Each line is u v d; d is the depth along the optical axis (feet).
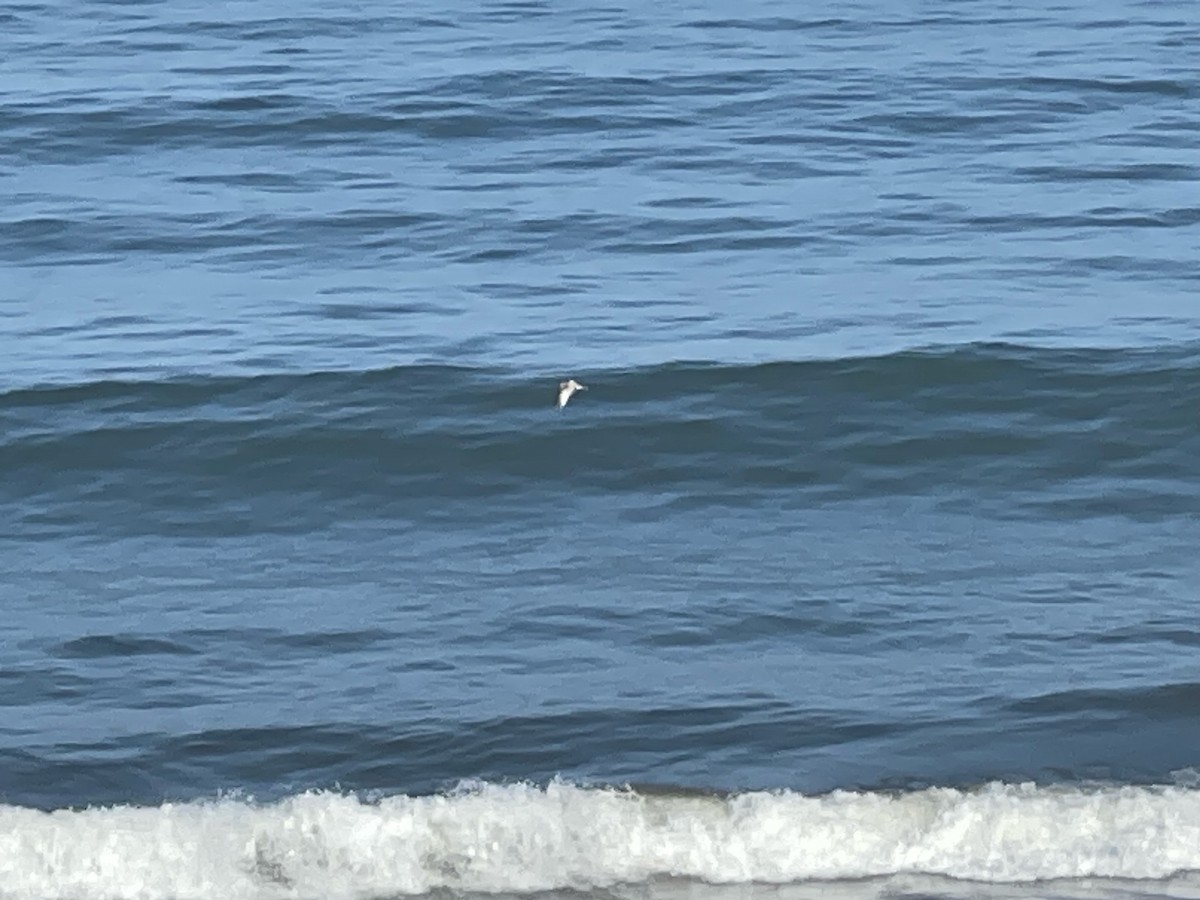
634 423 64.69
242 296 76.33
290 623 52.65
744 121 97.25
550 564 56.18
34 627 52.49
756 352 69.31
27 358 69.92
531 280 77.56
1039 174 89.40
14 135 94.73
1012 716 47.60
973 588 54.34
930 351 67.82
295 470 62.85
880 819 42.63
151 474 62.54
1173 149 92.89
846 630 52.06
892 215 84.17
